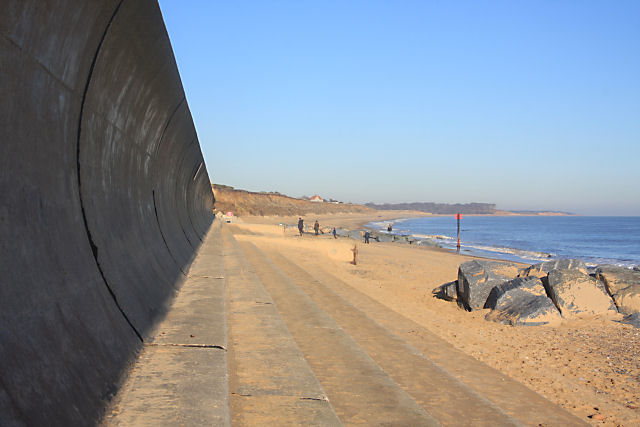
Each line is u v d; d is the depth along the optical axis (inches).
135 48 149.7
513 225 5935.0
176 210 441.4
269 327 225.1
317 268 663.8
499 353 287.0
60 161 114.8
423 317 381.7
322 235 1756.9
